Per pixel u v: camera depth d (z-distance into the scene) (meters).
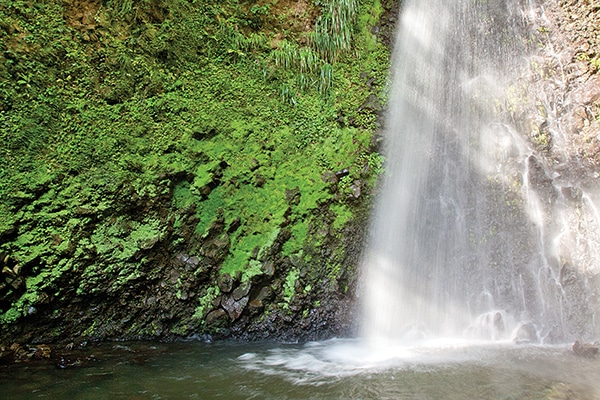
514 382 3.75
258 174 5.50
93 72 5.03
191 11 5.82
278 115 5.93
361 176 5.90
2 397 3.23
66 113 4.74
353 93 6.46
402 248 5.88
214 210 5.21
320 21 6.63
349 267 5.48
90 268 4.45
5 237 4.10
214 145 5.46
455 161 6.56
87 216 4.52
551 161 6.45
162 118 5.28
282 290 5.12
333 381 3.76
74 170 4.60
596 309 5.54
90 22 5.16
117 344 4.56
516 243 6.06
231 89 5.80
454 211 6.27
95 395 3.32
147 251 4.73
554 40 7.14
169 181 5.04
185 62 5.63
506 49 7.39
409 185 6.20
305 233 5.37
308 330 5.11
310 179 5.65
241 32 6.21
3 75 4.49
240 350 4.66
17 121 4.46
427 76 6.98
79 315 4.47
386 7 7.12
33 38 4.76
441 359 4.47
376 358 4.51
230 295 4.95
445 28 7.33
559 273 5.77
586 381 3.80
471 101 7.00
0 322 3.99
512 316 5.72
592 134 6.34
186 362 4.21
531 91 7.00
